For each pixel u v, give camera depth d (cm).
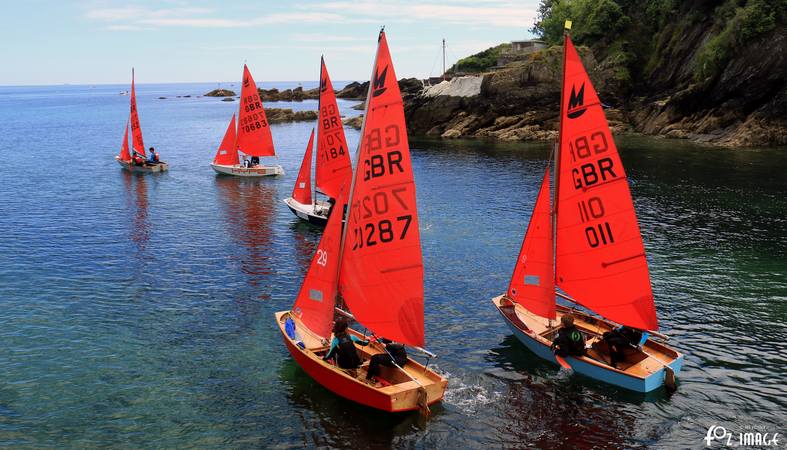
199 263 3766
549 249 2427
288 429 1964
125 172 7525
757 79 9444
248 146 7369
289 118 16750
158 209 5366
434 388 2038
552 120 11481
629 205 2184
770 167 7250
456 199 5888
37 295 3158
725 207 5294
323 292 2306
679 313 2942
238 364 2416
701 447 1881
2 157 8969
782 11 9225
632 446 1889
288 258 3897
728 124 9838
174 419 2016
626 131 11419
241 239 4369
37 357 2450
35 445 1859
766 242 4191
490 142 10912
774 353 2511
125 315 2909
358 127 13838
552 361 2441
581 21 13425
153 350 2536
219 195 6069
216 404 2112
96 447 1856
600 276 2336
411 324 2138
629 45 12450
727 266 3662
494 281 3484
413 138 11988
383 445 1888
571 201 2347
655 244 4159
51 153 9538
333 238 2261
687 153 8562
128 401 2125
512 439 1927
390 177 2070
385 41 1994
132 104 7525
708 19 11150
